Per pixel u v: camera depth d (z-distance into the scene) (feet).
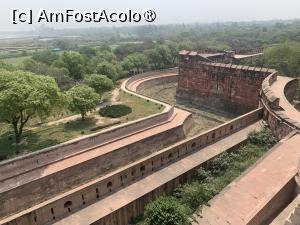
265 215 64.28
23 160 91.56
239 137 108.88
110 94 180.75
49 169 93.81
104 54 278.87
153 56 281.74
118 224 72.49
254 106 152.66
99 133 111.14
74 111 130.31
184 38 515.50
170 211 64.44
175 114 148.36
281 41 366.02
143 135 120.57
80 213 71.00
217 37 543.39
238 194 68.85
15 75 101.40
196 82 183.52
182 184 84.69
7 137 115.44
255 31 621.72
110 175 78.38
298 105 157.99
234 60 233.35
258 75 148.66
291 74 210.79
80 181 98.32
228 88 164.45
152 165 88.69
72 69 219.82
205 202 71.61
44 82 103.40
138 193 78.23
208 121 158.30
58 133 118.83
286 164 77.66
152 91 223.10
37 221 66.54
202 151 100.01
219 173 88.12
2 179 87.15
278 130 104.53
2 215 82.38
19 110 97.09
